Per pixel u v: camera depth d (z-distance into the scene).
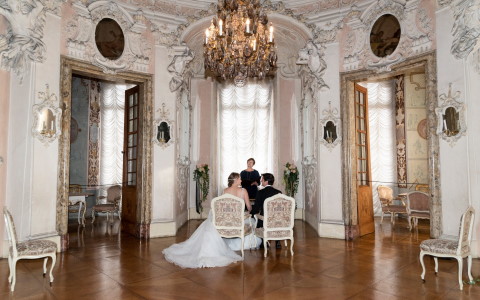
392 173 10.45
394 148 10.47
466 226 4.23
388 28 6.70
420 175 10.03
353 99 7.37
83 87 10.48
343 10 7.35
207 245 5.35
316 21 7.68
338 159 7.31
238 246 6.08
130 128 8.06
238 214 5.52
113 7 6.94
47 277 4.56
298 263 5.25
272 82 10.23
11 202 5.51
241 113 10.30
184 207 9.33
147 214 7.26
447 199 5.68
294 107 10.14
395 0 6.52
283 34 8.93
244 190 6.09
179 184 8.55
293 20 7.89
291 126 10.13
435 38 5.95
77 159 10.31
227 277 4.57
